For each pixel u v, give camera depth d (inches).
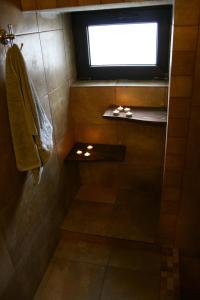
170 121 53.8
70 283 64.9
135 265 67.9
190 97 50.6
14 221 52.4
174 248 70.7
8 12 46.1
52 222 70.5
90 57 79.0
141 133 78.4
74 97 78.2
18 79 45.7
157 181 85.2
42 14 58.2
